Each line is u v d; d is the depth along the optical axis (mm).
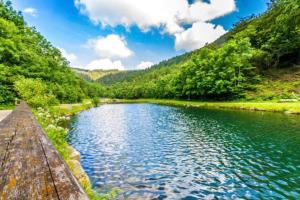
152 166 17266
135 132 31062
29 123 9031
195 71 92688
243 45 80812
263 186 13586
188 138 26562
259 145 22328
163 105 94000
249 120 37812
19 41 60750
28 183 2566
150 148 22484
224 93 80250
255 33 107188
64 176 2795
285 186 13508
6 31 56781
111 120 44625
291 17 47938
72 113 56594
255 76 82500
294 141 23219
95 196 10602
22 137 5887
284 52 88188
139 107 87188
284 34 87688
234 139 25203
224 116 44844
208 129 31672
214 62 84250
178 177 15109
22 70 53062
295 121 34906
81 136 28578
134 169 16609
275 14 106688
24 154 4008
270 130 28859
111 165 17500
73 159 14055
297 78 75312
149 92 168250
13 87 42688
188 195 12586
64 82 93125
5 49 49812
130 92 193625
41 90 40812
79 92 111312
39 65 66062
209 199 12156
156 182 14305
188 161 18359
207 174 15578
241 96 73812
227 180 14531
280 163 17266
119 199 12047
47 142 5215
